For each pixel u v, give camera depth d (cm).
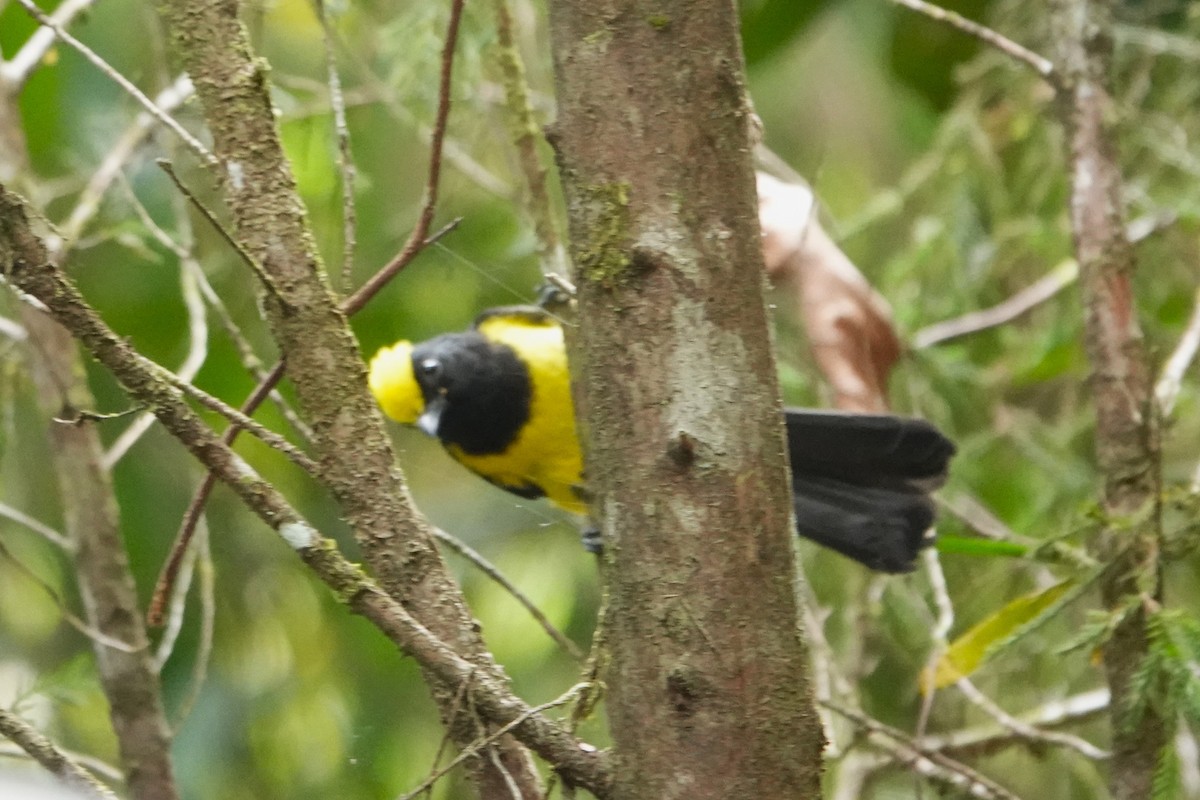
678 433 366
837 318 768
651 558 370
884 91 1213
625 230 371
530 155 611
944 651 711
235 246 420
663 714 369
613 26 372
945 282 1019
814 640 785
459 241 1011
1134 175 1003
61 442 670
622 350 371
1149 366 628
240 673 1051
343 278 464
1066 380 1045
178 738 1016
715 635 366
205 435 401
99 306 989
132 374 393
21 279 381
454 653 400
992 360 1067
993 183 1020
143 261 938
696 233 370
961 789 735
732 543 367
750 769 365
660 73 370
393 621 398
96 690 725
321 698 1059
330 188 895
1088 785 937
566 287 502
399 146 1009
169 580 462
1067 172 717
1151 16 974
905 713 954
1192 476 795
